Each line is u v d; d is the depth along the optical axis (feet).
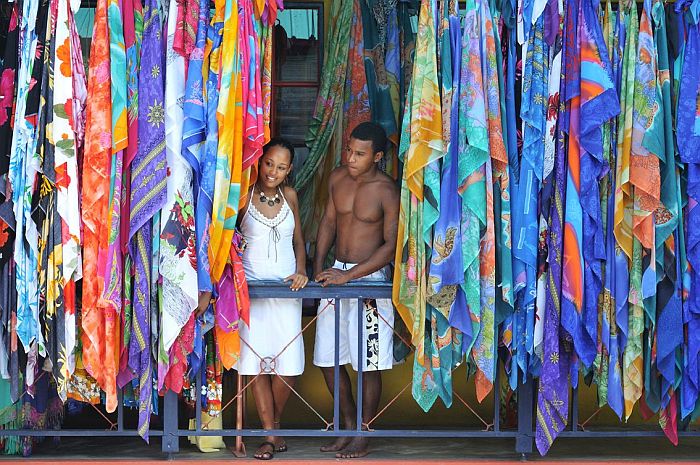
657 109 14.19
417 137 14.19
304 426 17.83
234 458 14.85
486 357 14.26
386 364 15.38
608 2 14.87
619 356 14.60
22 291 14.01
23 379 15.03
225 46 14.14
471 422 18.16
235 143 14.24
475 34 14.38
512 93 14.57
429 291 14.19
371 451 15.81
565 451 16.08
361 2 17.15
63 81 13.89
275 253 15.38
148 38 14.29
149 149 14.06
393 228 15.30
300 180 17.08
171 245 13.98
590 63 14.23
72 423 17.62
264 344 15.11
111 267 13.84
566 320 14.08
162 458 14.79
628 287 14.48
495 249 14.44
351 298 14.80
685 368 14.53
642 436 16.01
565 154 14.43
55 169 13.85
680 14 14.69
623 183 14.29
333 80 16.97
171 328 13.92
